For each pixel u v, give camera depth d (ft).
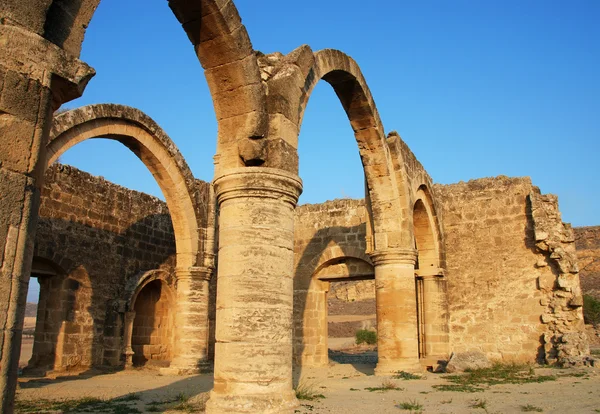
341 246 67.51
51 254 51.55
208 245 54.19
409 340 45.39
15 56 14.46
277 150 26.84
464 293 60.08
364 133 45.32
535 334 55.77
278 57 30.07
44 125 14.98
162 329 67.26
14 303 13.62
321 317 68.74
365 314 162.71
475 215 61.62
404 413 26.71
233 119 27.32
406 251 46.39
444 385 38.19
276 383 24.21
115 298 58.85
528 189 59.57
